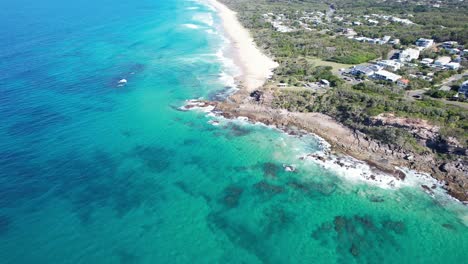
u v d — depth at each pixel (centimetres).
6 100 8575
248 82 10125
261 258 4628
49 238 4797
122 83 10069
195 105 8806
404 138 6769
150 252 4656
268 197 5725
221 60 12269
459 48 12019
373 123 7250
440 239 4953
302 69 10594
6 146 6712
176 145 7119
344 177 6178
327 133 7469
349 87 9075
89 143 7038
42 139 7044
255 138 7381
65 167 6247
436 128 6725
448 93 8319
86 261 4484
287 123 7900
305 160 6644
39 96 8950
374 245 4859
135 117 8188
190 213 5341
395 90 8744
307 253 4722
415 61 11025
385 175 6203
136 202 5519
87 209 5328
